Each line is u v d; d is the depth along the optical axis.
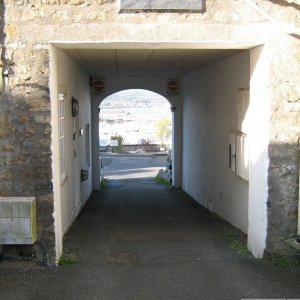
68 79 8.33
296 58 5.91
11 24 5.62
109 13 5.69
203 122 11.51
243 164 7.74
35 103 5.73
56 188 5.98
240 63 8.04
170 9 5.72
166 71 12.85
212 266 6.10
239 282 5.47
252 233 6.56
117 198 13.72
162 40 5.75
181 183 15.61
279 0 5.82
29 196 5.85
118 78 14.67
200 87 11.85
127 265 6.19
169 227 8.89
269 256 6.14
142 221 9.62
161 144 40.72
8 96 5.71
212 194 10.64
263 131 6.09
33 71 5.68
